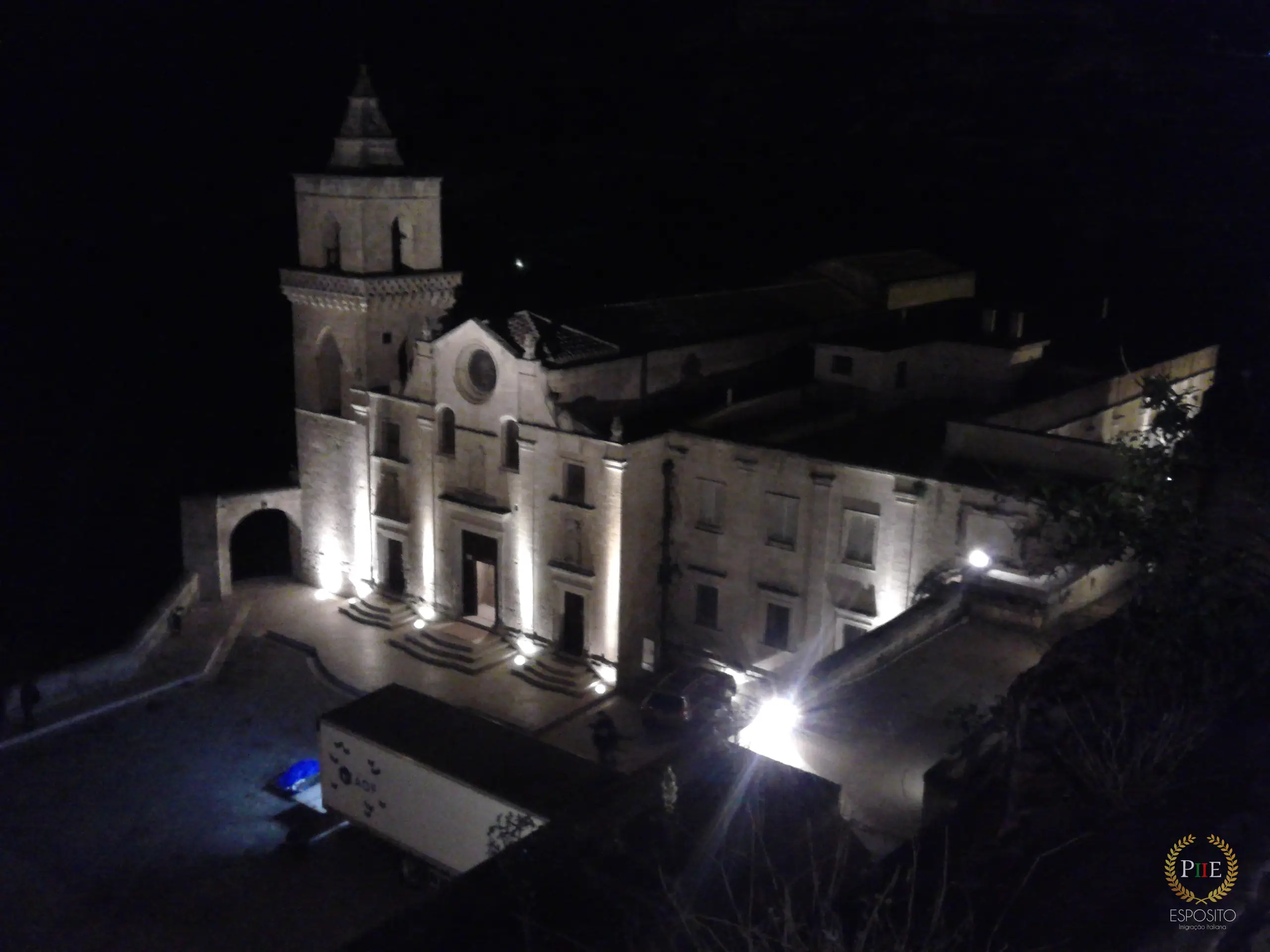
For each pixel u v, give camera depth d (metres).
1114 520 21.03
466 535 56.41
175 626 56.66
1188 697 16.45
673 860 20.06
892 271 66.75
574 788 35.12
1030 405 48.84
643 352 52.47
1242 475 20.84
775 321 59.50
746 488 48.59
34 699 47.53
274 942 35.53
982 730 21.30
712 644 51.22
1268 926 11.09
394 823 38.12
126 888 38.06
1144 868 12.58
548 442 50.72
